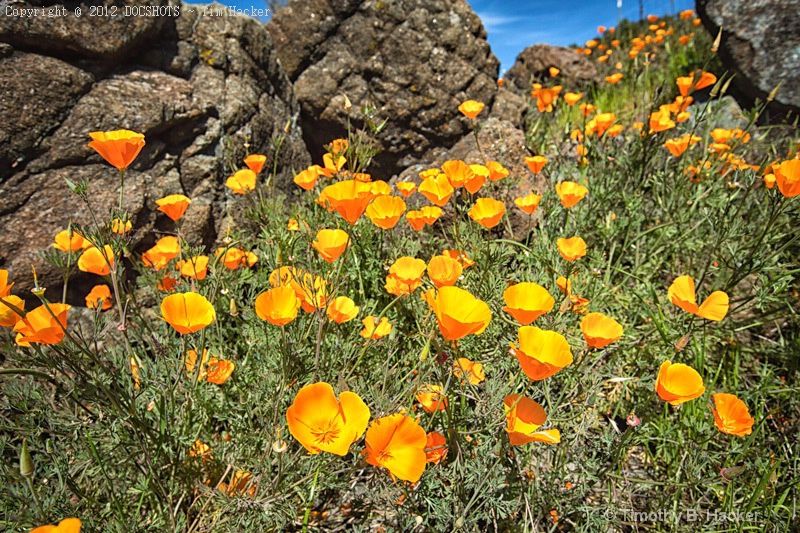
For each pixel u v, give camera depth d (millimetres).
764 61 1446
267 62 1143
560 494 560
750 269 777
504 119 1344
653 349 791
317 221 815
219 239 992
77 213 812
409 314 768
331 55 1226
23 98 780
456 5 1275
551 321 655
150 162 910
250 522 503
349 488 585
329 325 624
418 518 506
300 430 414
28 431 510
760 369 812
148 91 919
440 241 921
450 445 523
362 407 426
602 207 1018
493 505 514
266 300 484
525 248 803
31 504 473
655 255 1020
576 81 2205
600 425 671
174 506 580
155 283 742
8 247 755
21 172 780
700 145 1266
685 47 2141
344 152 869
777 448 689
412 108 1228
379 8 1201
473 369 563
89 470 524
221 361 616
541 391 592
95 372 481
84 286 821
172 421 536
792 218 831
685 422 671
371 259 848
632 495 657
